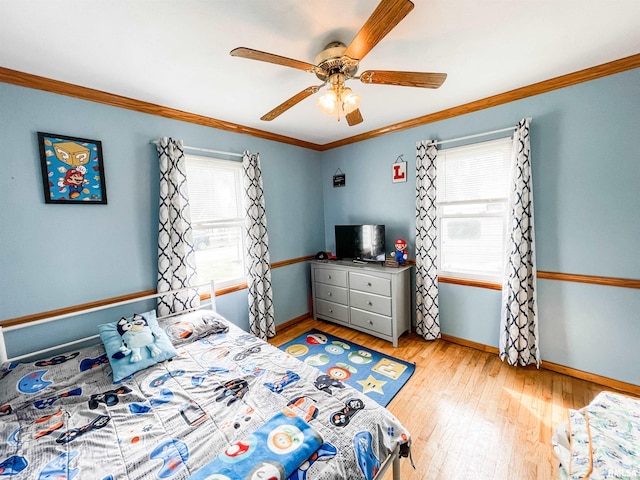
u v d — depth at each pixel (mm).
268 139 3197
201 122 2568
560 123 2098
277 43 1495
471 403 1962
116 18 1249
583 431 1139
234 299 2900
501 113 2357
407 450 1195
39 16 1209
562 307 2213
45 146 1782
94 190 1986
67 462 1027
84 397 1416
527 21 1389
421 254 2885
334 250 3873
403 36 1487
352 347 2840
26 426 1222
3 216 1671
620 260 1962
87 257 1987
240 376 1544
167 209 2260
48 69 1668
